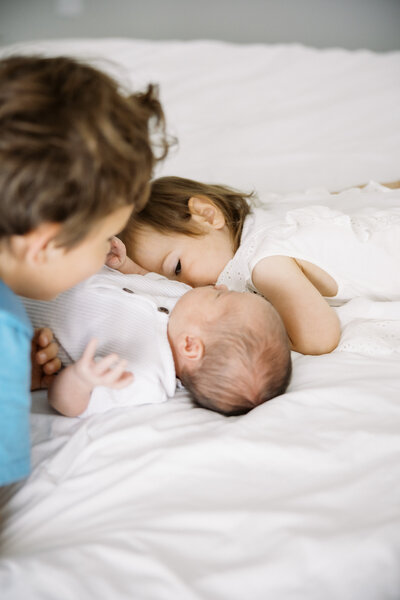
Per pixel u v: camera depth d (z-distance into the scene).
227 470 0.67
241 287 1.05
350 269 1.01
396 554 0.58
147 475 0.66
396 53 2.20
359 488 0.64
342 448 0.69
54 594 0.53
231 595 0.53
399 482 0.65
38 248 0.60
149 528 0.60
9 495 0.68
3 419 0.58
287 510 0.61
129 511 0.63
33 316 0.83
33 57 0.59
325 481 0.66
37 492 0.67
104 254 0.68
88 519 0.62
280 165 1.63
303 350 0.95
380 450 0.69
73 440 0.74
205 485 0.65
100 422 0.78
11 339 0.58
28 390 0.62
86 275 0.68
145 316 0.89
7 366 0.58
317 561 0.56
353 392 0.78
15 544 0.60
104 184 0.58
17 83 0.54
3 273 0.63
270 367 0.82
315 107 1.89
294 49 2.22
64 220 0.58
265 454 0.68
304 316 0.94
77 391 0.77
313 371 0.86
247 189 1.50
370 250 1.02
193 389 0.85
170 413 0.79
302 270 1.02
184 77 2.06
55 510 0.64
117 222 0.65
